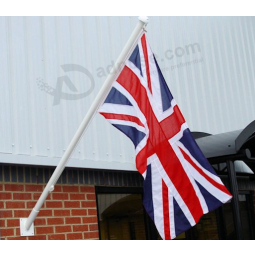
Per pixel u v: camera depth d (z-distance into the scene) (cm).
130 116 437
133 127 436
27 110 526
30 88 536
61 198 552
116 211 630
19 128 513
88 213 577
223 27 867
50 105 552
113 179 626
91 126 595
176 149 466
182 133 470
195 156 470
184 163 466
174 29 759
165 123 465
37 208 455
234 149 613
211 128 775
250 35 934
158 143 458
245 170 832
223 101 816
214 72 815
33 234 509
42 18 571
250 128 611
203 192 463
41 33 566
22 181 517
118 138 625
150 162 454
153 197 453
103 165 592
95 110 422
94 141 593
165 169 459
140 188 671
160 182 456
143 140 436
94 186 596
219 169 782
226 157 627
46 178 543
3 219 489
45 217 529
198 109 761
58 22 589
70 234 549
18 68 529
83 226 566
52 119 550
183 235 733
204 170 467
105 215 616
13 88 518
